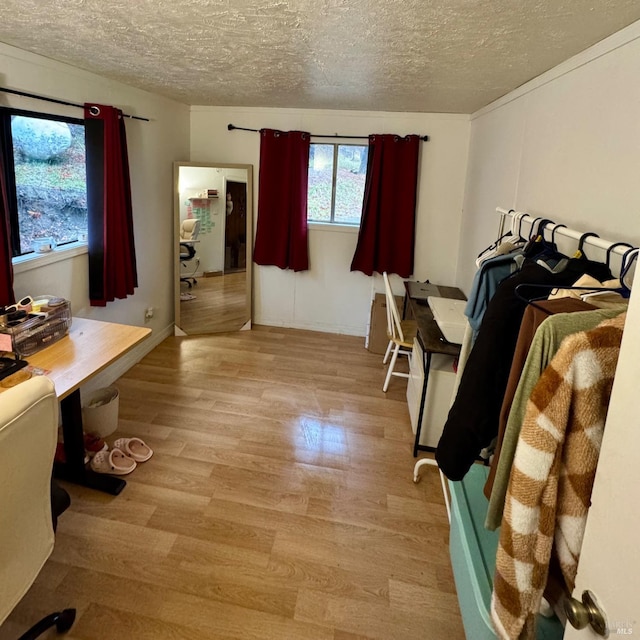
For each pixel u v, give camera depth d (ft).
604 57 5.75
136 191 11.48
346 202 14.38
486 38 5.93
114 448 8.11
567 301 3.44
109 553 6.15
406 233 13.65
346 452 8.68
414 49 6.58
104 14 5.65
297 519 6.97
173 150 13.24
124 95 10.52
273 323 15.53
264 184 13.96
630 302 2.17
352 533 6.77
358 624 5.41
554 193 7.10
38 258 8.29
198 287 14.29
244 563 6.13
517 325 3.97
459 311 8.73
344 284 14.80
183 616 5.36
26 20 5.95
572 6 4.75
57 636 5.03
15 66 7.45
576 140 6.43
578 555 2.94
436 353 8.10
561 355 2.74
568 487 2.88
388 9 5.07
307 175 13.89
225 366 12.14
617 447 2.21
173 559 6.11
